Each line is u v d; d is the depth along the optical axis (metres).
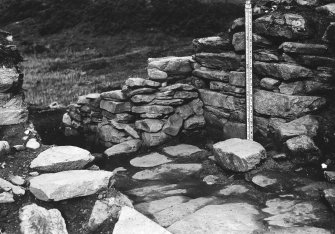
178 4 26.25
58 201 4.50
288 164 5.90
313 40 6.38
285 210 4.73
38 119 10.76
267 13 6.91
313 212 4.64
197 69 8.05
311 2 6.76
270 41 6.68
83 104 9.20
